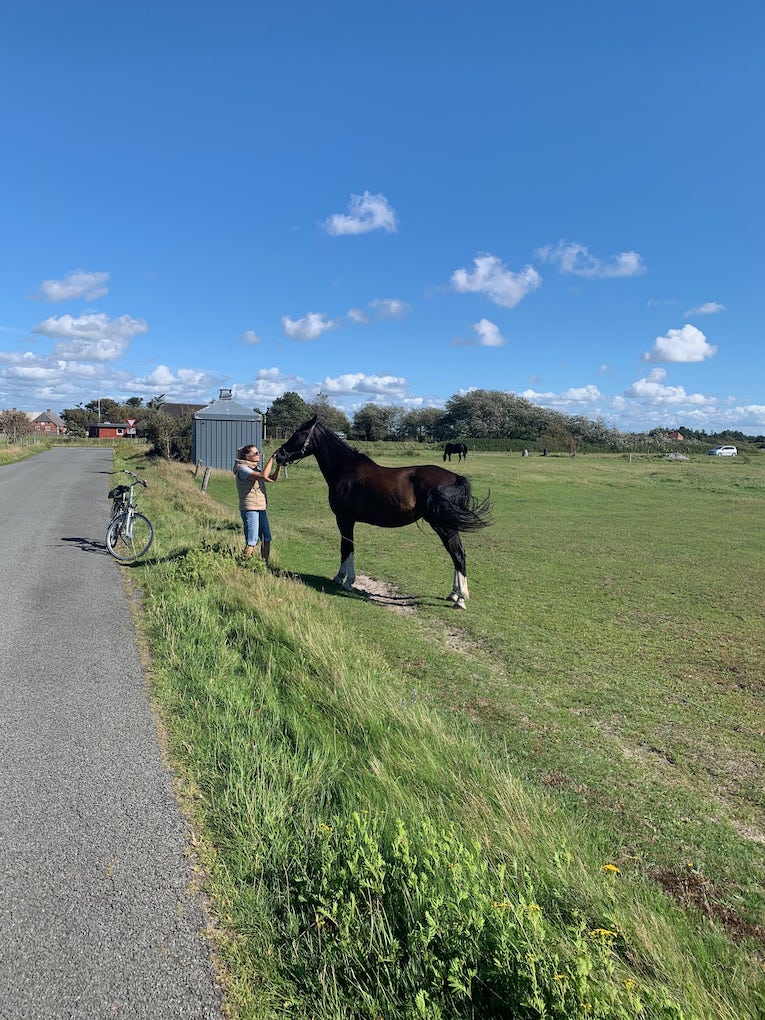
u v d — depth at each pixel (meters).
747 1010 2.11
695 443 91.00
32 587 7.57
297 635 5.61
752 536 15.88
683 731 4.98
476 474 32.12
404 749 3.74
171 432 33.88
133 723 4.08
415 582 9.90
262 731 3.92
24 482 22.09
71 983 2.11
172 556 9.13
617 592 9.73
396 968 2.06
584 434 86.75
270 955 2.25
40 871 2.65
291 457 8.93
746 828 3.70
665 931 2.39
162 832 2.95
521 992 1.87
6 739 3.81
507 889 2.40
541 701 5.41
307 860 2.64
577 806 3.74
